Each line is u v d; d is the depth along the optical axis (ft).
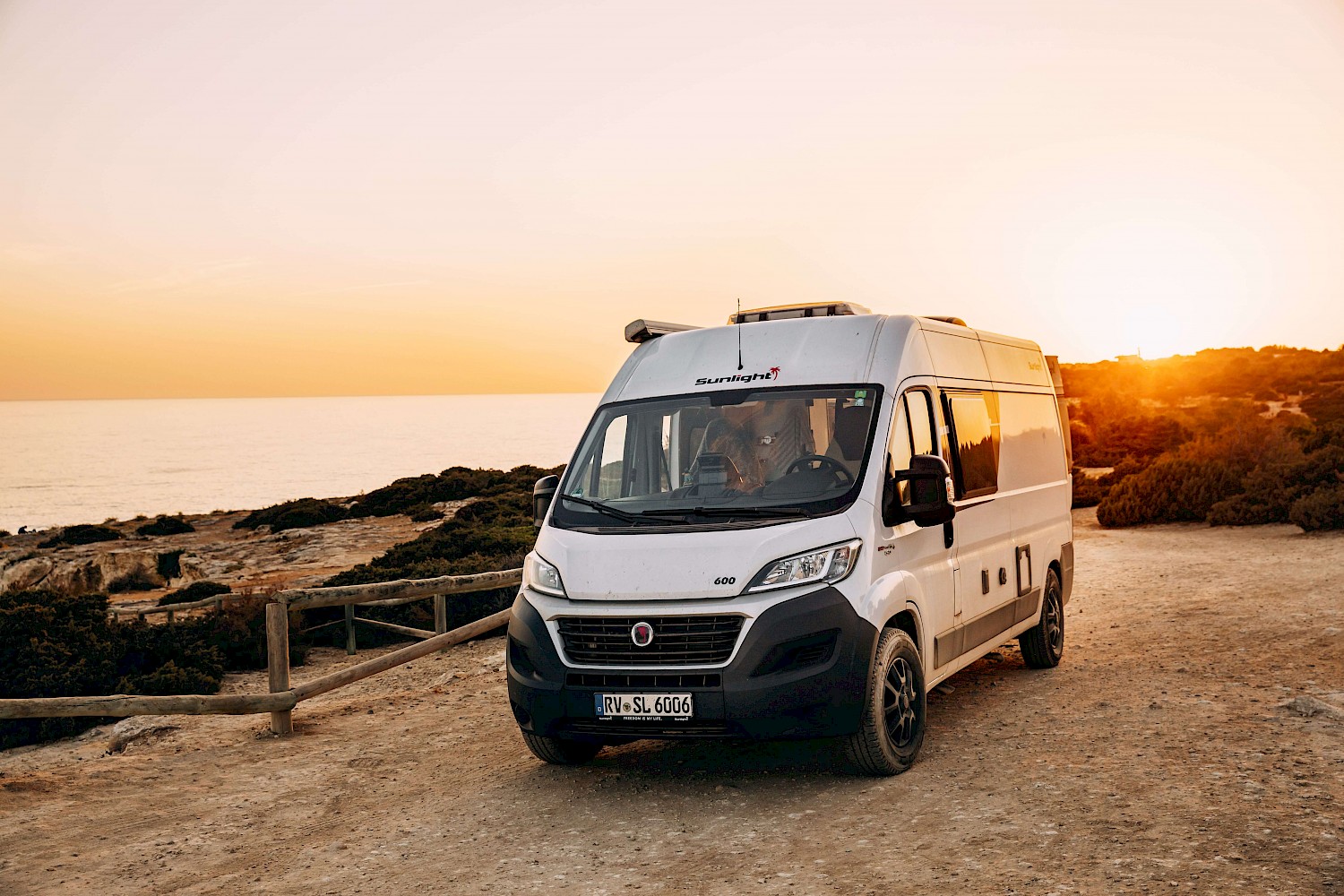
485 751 24.91
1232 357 327.47
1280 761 18.62
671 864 15.99
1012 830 16.05
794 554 18.52
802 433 20.71
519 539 66.44
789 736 18.17
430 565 56.39
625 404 22.72
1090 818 16.28
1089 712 23.56
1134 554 57.11
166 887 17.04
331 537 103.81
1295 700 22.43
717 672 18.16
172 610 56.34
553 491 22.57
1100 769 18.94
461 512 97.04
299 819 20.51
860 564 18.85
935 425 22.66
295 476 420.77
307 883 16.66
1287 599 37.17
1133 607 39.06
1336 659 27.14
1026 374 30.42
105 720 38.17
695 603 18.44
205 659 43.93
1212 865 13.97
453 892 15.58
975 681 28.37
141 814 21.45
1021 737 21.80
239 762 25.77
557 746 21.81
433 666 40.91
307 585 53.83
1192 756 19.33
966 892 13.73
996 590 25.27
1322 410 190.49
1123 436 150.51
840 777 19.97
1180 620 35.37
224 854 18.60
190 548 106.22
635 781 20.93
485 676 35.78
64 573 99.45
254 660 46.96
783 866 15.42
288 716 28.48
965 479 23.93
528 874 16.07
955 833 16.12
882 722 19.02
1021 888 13.71
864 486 19.66
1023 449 28.60
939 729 23.15
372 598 34.78
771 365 22.09
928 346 23.48
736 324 24.11
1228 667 27.37
